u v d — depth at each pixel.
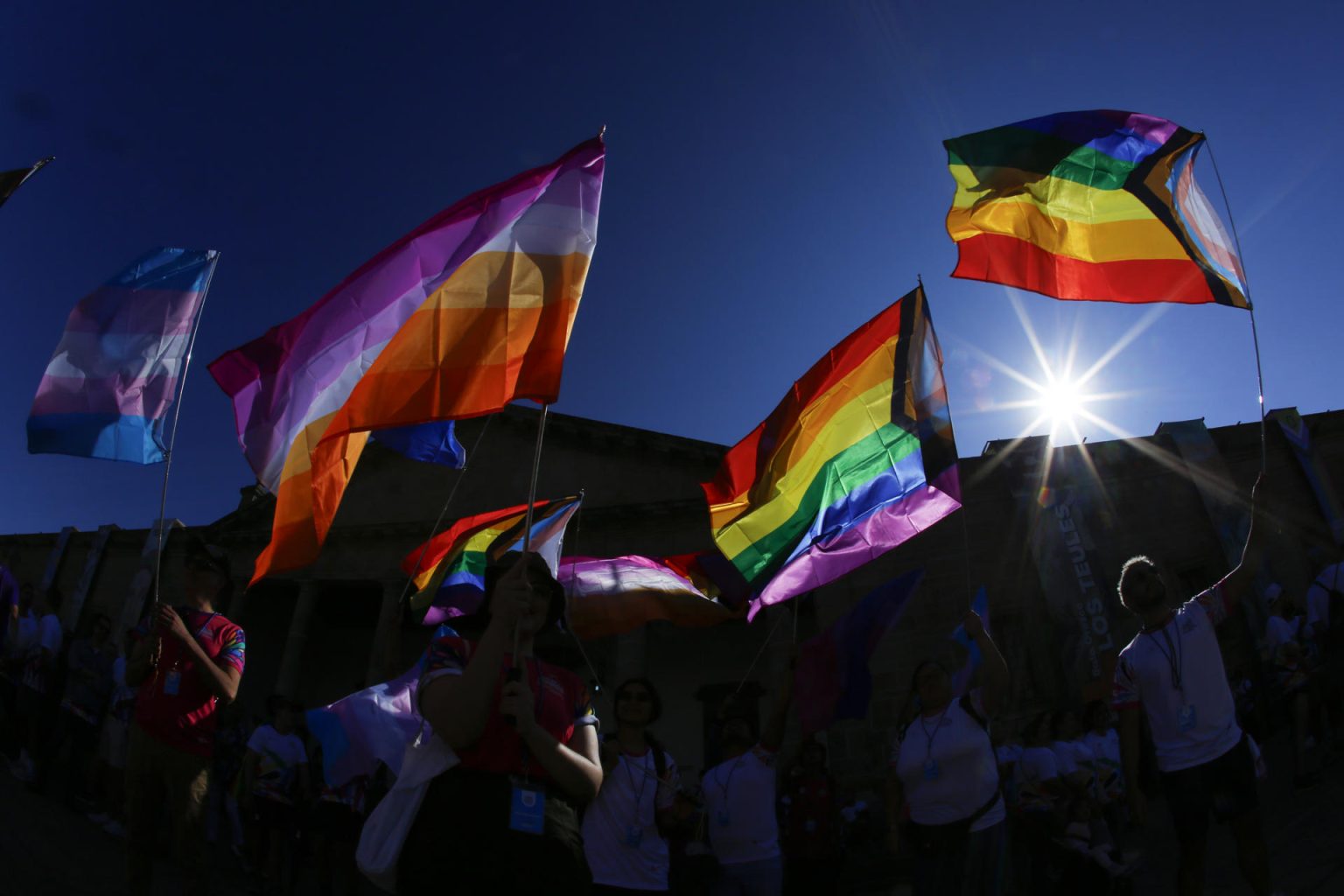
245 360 5.40
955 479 6.33
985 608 6.99
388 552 26.77
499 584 2.76
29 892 6.83
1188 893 4.83
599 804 5.73
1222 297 5.64
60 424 6.22
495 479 27.30
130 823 5.35
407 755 2.80
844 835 12.96
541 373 3.88
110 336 6.43
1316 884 5.57
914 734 5.87
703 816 5.96
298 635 26.06
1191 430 20.44
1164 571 19.42
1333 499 19.19
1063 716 9.96
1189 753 4.88
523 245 4.14
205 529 28.48
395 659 6.69
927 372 6.79
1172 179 6.10
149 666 5.47
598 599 8.58
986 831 5.53
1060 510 19.98
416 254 5.34
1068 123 6.29
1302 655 9.40
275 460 5.27
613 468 26.48
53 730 12.74
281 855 10.37
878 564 20.42
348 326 5.34
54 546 29.20
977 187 6.24
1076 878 8.02
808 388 7.48
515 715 2.67
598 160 4.29
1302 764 8.97
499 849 2.59
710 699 24.52
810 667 7.72
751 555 7.28
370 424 3.95
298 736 10.81
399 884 2.65
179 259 6.70
